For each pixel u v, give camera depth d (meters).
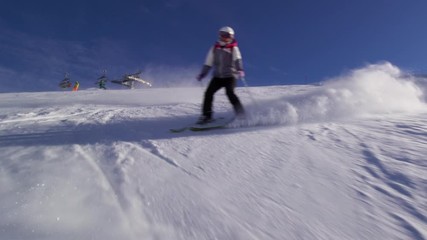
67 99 10.44
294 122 3.99
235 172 2.20
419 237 1.41
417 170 2.11
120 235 1.32
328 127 3.52
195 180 2.02
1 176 1.92
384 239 1.41
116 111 6.24
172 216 1.53
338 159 2.41
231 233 1.42
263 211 1.64
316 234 1.45
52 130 3.82
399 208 1.66
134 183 1.89
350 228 1.50
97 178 1.93
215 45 4.30
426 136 2.91
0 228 1.31
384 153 2.47
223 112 5.50
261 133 3.44
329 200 1.77
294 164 2.35
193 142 3.09
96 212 1.49
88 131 3.74
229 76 4.26
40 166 2.13
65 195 1.66
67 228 1.34
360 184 1.96
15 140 3.12
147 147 2.83
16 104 8.82
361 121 3.81
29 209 1.49
